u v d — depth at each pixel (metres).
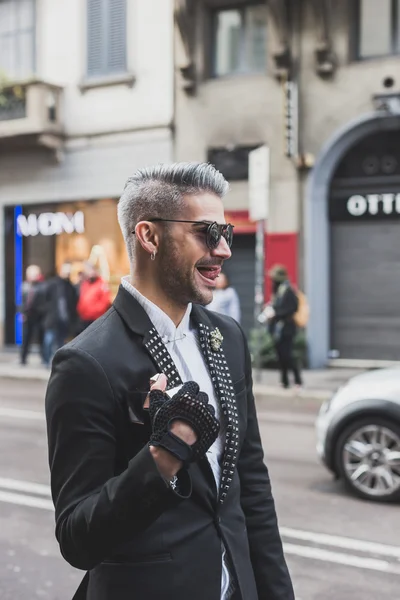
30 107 17.05
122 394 1.65
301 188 14.87
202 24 15.74
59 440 1.63
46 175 17.67
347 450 6.39
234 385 1.89
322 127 14.73
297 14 14.82
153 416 1.55
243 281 15.58
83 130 17.19
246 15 15.56
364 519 5.72
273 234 15.06
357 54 14.63
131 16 16.55
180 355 1.79
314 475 7.00
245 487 1.97
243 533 1.81
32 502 6.14
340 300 15.06
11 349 18.19
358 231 14.89
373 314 14.80
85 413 1.62
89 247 17.28
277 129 15.05
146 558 1.63
